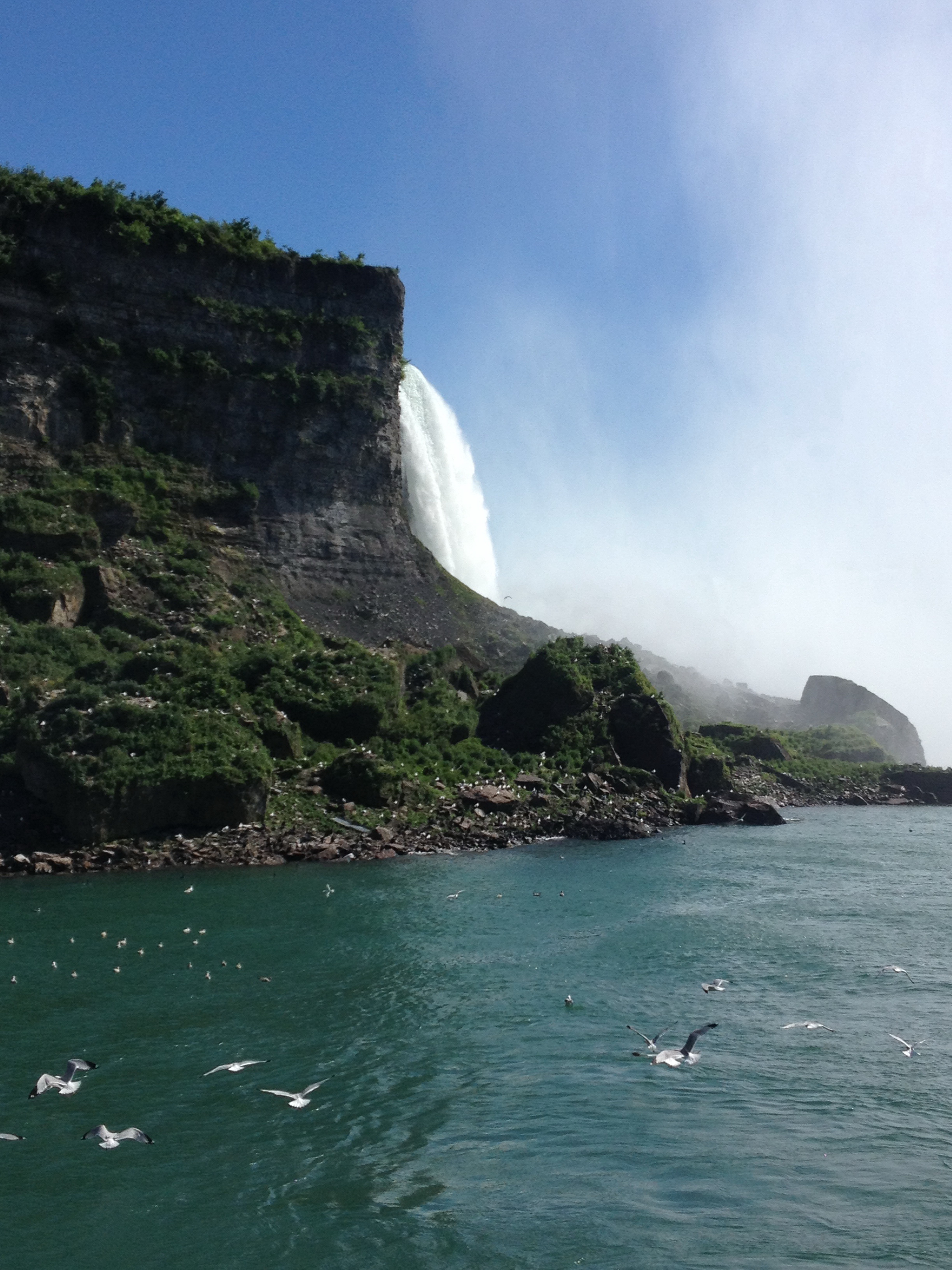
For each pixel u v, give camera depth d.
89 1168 18.83
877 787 91.75
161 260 78.00
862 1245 16.58
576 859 49.88
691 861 49.91
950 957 31.75
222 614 67.75
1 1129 20.16
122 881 42.44
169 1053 23.75
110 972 29.66
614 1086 22.20
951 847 56.16
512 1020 26.03
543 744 68.25
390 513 85.62
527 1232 16.94
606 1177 18.58
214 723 52.56
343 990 28.22
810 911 38.16
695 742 82.12
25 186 73.38
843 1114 20.97
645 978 29.48
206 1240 16.72
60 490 68.94
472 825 54.97
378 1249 16.53
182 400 77.25
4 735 51.44
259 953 31.69
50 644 59.94
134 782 47.44
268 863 46.59
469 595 87.56
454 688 73.19
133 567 68.75
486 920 36.22
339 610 78.75
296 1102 18.95
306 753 58.31
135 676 57.06
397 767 58.31
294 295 83.81
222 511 77.31
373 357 86.06
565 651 75.62
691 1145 19.72
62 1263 16.09
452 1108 21.19
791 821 71.00
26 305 72.06
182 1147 19.56
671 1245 16.59
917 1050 24.11
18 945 32.25
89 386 73.06
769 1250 16.48
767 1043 24.53
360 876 44.03
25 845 45.88
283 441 80.81
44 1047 24.03
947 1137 20.05
